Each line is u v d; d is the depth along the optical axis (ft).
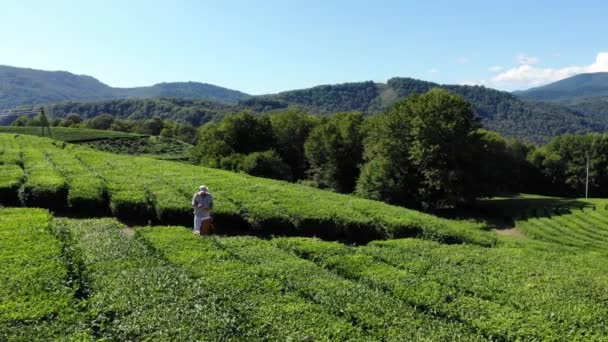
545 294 44.01
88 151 143.64
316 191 104.06
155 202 79.00
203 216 68.69
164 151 351.87
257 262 50.55
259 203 82.89
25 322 32.45
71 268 43.86
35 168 98.27
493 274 50.70
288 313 36.68
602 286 47.42
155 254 50.98
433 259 56.13
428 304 41.63
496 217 198.49
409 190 198.08
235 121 274.57
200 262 47.88
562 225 167.84
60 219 68.80
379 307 39.11
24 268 41.45
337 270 51.24
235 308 37.11
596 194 321.11
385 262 55.06
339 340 32.81
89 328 32.40
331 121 269.85
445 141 188.75
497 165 214.07
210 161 236.84
